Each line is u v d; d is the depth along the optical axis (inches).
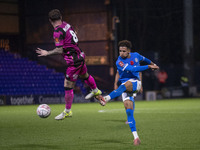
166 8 4864.7
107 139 987.3
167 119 1578.5
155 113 1943.9
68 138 1016.2
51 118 1702.8
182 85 4318.4
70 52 927.0
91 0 4008.4
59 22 938.7
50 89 3681.1
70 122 1494.8
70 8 4067.4
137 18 4879.4
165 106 2645.2
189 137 1008.9
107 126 1322.6
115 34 3949.3
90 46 4035.4
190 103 3073.3
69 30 930.1
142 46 4901.6
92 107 2672.2
